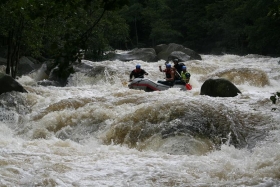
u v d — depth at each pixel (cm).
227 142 1227
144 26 7750
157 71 2795
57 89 2081
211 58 4025
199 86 2442
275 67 2912
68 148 1189
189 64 2952
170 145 1206
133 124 1335
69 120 1477
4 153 1076
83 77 2658
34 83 2686
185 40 7306
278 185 827
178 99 1399
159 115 1329
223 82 1683
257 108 1420
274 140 1203
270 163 948
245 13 5206
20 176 888
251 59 3662
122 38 4262
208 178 878
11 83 1762
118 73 2656
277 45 5119
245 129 1274
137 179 879
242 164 964
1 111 1644
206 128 1265
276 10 967
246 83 2459
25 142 1254
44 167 954
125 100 1575
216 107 1348
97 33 3575
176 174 905
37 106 1694
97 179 882
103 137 1345
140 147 1257
